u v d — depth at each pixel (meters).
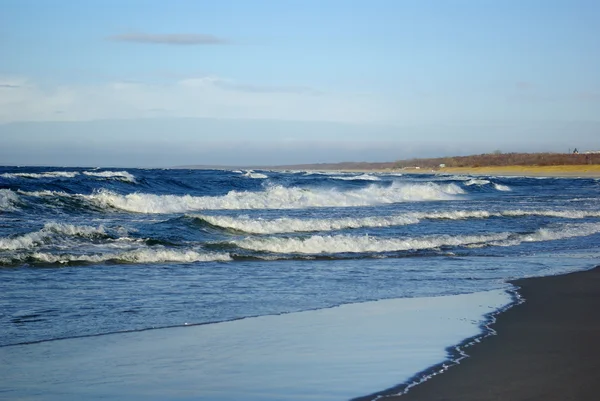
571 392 5.50
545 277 13.01
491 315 9.16
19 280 11.30
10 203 22.38
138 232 17.31
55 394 5.60
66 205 23.73
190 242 16.33
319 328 8.28
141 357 6.83
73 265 13.13
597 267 14.62
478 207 32.75
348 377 6.06
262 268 13.69
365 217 23.67
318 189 38.88
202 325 8.41
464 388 5.64
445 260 15.56
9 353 6.94
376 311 9.45
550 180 82.31
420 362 6.57
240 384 5.87
